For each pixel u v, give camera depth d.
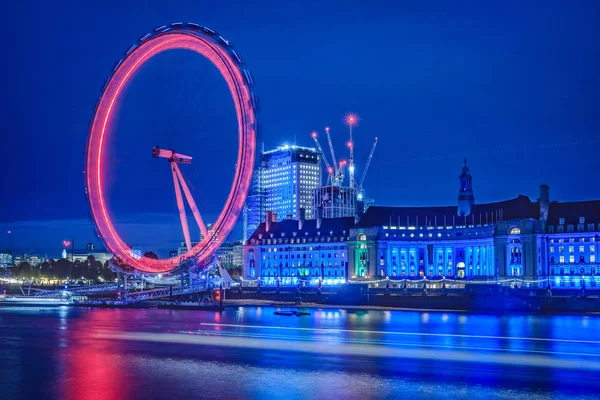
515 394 90.81
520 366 109.56
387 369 106.94
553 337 144.62
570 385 95.62
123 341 141.62
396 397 88.94
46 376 102.06
